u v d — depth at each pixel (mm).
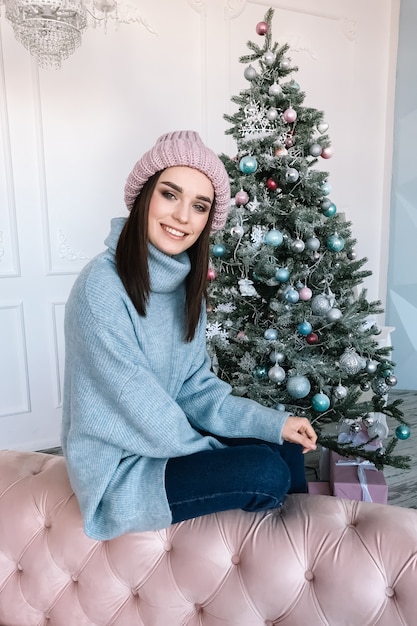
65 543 1060
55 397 2695
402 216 3520
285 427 1153
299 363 1697
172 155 1079
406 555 904
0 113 2375
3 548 1100
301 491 1213
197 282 1205
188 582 989
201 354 1295
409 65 3318
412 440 2650
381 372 1865
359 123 3406
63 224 2582
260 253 1676
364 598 889
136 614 1027
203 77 2826
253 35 2936
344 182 3439
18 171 2449
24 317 2568
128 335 1025
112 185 2666
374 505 1045
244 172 1703
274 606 942
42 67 2277
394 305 3643
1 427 2598
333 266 1828
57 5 1783
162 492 1010
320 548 950
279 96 1731
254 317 1879
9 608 1093
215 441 1142
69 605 1059
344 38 3232
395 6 3297
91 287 1014
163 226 1101
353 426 1985
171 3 2680
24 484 1172
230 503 1023
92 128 2576
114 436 1009
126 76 2621
